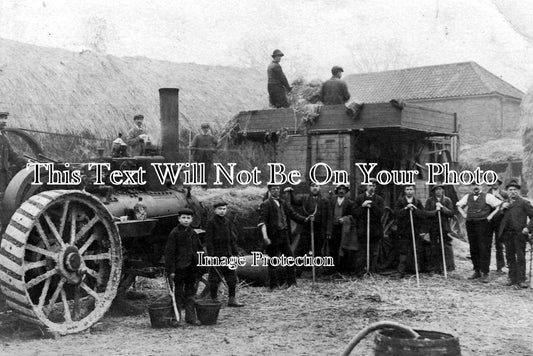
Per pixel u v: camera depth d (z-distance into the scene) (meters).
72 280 7.52
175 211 9.47
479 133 37.47
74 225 7.62
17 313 7.22
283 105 14.75
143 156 9.70
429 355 4.17
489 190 13.28
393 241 12.87
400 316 8.40
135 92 15.24
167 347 6.74
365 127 12.62
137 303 9.37
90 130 13.38
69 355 6.34
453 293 10.19
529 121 24.83
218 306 7.98
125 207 8.66
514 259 10.95
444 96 38.25
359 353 6.45
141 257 9.39
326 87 14.45
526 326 7.87
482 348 6.75
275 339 7.11
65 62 14.44
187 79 17.42
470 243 11.78
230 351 6.56
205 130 13.90
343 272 12.21
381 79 41.28
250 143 14.48
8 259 6.89
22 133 8.71
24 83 12.92
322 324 7.88
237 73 19.75
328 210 11.88
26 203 7.14
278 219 10.78
